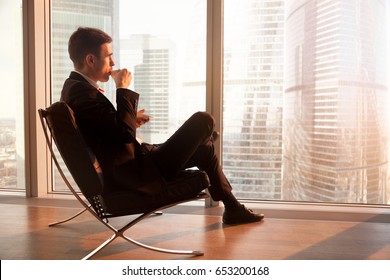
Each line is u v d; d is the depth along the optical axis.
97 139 1.94
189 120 2.02
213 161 2.40
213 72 3.05
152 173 1.94
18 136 3.56
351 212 2.84
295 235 2.35
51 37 3.47
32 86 3.33
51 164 3.56
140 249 2.11
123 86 2.02
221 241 2.23
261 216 2.65
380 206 2.95
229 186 2.53
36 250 2.09
